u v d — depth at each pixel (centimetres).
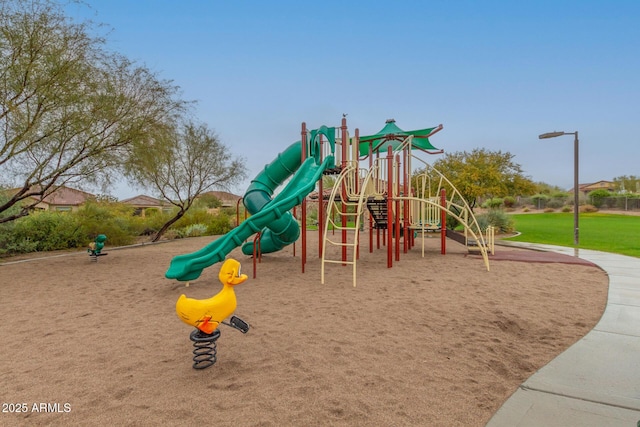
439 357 389
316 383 329
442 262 1039
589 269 916
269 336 456
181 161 2020
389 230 964
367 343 430
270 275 891
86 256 1368
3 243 1470
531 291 684
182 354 402
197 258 770
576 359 376
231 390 317
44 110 1009
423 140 1334
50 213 1719
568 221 2922
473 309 567
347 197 998
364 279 815
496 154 2322
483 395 307
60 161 1127
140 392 317
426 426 262
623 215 3712
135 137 1198
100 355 406
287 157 1095
